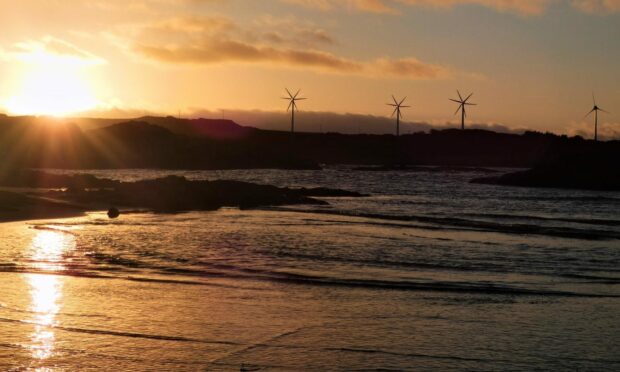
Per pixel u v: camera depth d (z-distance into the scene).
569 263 25.14
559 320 16.05
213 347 13.47
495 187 108.81
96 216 40.84
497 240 33.19
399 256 25.91
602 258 26.78
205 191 57.34
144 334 14.27
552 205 68.12
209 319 15.54
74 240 28.42
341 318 15.87
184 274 20.97
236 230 34.41
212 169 185.75
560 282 20.91
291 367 12.39
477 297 18.41
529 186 114.56
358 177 147.38
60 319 15.30
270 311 16.41
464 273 22.28
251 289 18.91
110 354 12.92
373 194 81.81
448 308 17.06
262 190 62.34
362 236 32.97
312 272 21.75
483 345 13.94
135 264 22.61
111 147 184.12
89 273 20.77
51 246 26.39
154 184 58.38
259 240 30.09
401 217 46.03
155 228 34.31
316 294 18.41
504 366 12.68
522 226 41.62
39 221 36.81
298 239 30.88
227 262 23.50
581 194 92.31
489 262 24.91
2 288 18.34
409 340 14.20
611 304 17.78
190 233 32.34
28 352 12.98
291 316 15.97
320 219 43.00
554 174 115.12
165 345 13.54
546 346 13.93
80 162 166.50
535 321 15.91
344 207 56.12
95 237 29.67
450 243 30.94
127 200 50.69
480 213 53.72
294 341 13.98
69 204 46.84
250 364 12.51
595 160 117.44
